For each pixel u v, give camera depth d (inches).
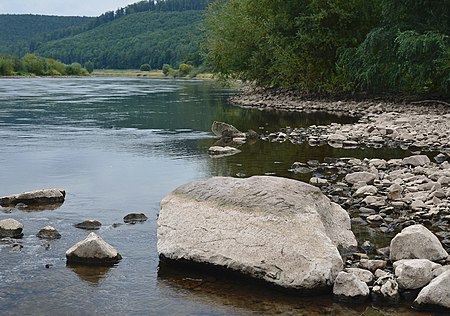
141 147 720.3
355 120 1019.3
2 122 1000.2
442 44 1063.6
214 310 253.3
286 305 258.5
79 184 498.3
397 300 260.5
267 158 629.9
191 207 313.1
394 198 428.5
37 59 4242.1
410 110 1132.5
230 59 1649.9
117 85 2559.1
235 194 307.6
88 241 308.5
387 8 1198.9
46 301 259.8
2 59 3986.2
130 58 5615.2
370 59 1231.5
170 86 2448.3
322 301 262.5
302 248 275.0
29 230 360.5
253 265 277.7
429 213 382.3
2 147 709.9
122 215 398.0
